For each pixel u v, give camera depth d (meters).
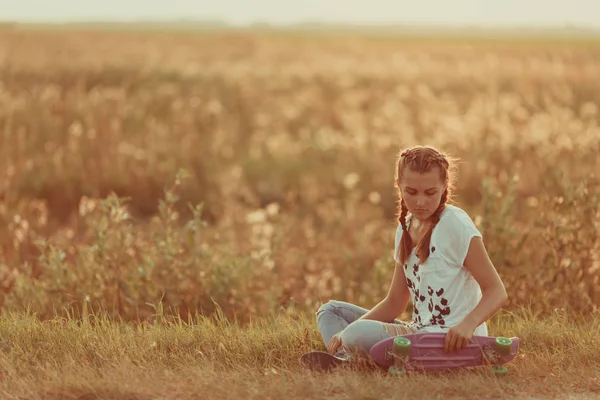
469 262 5.85
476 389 5.63
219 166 19.41
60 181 17.44
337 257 12.29
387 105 28.95
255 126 27.64
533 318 7.52
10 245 11.91
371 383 5.66
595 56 66.38
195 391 5.57
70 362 6.08
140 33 122.75
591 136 15.12
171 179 17.97
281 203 17.84
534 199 10.62
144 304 8.67
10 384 5.69
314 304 9.86
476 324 5.71
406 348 5.69
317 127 27.59
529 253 9.75
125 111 25.45
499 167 17.72
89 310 8.58
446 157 5.92
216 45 86.62
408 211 6.19
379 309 6.43
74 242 12.17
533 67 50.25
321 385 5.66
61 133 21.72
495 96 34.44
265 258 9.90
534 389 5.75
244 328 7.45
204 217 16.61
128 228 9.41
